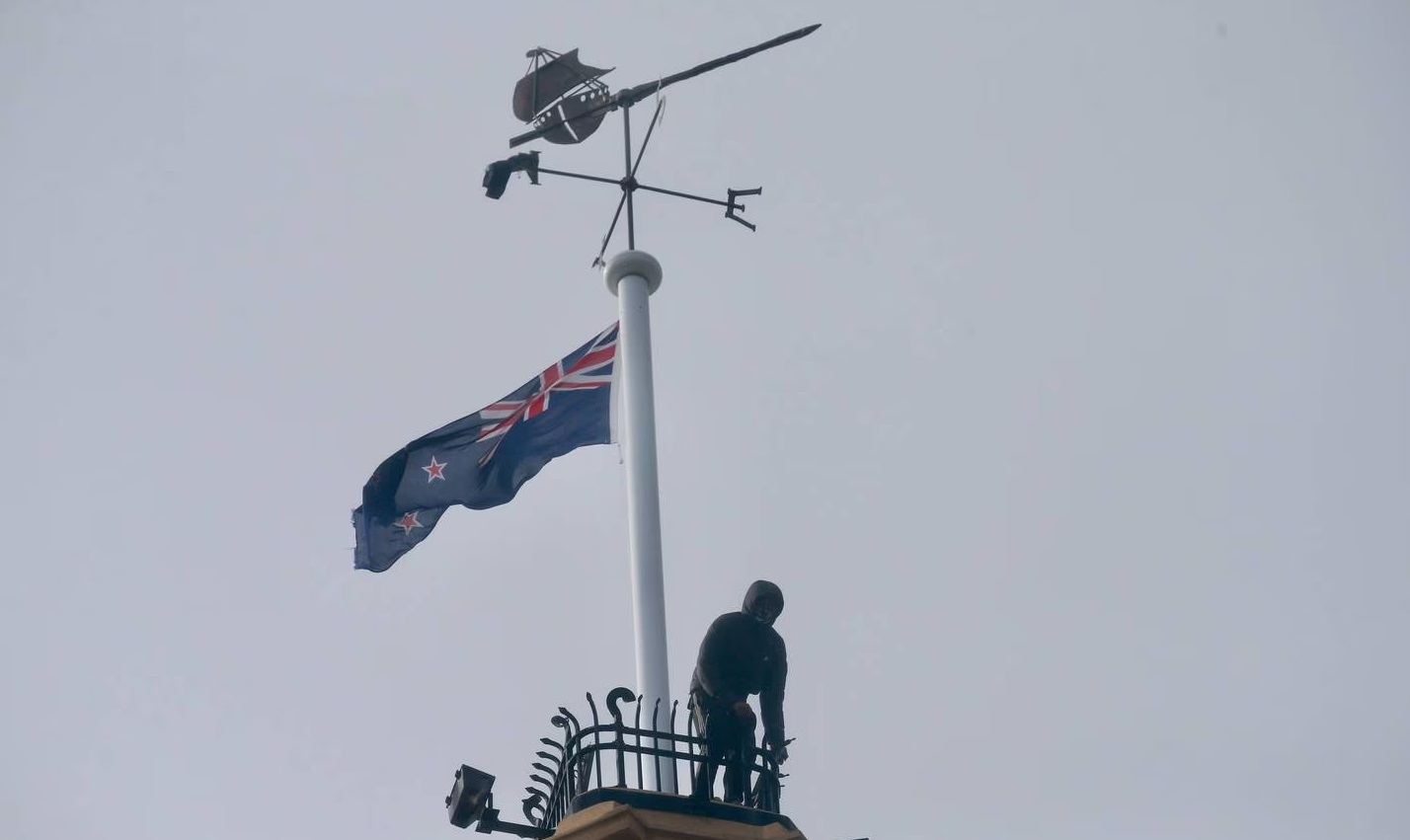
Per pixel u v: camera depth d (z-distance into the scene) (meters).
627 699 67.56
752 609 70.00
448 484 85.50
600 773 66.50
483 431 86.62
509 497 85.69
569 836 64.00
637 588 73.81
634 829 63.72
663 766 67.94
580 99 89.94
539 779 68.06
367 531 84.94
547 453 86.19
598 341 88.56
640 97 89.69
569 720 67.31
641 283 82.50
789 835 65.56
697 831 64.69
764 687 69.31
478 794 66.69
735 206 88.12
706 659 69.00
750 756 67.19
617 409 86.81
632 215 86.81
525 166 86.94
